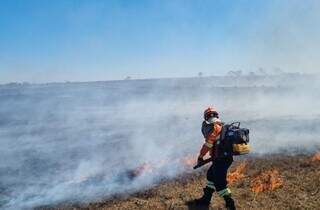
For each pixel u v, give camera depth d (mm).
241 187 8727
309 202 7641
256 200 7906
